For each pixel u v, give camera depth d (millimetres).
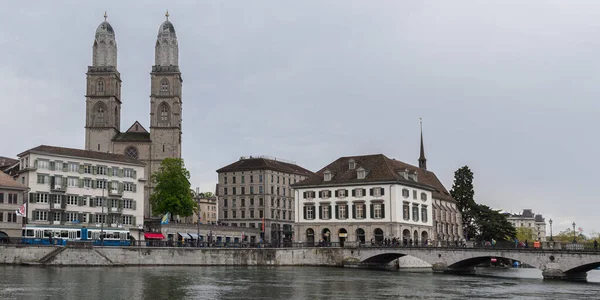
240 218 180375
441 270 98625
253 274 86938
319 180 128875
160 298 57094
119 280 72688
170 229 139625
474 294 63438
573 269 87625
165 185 141375
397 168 128500
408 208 124250
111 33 174000
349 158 131500
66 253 94250
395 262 117188
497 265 153250
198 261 104750
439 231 145000
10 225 109000
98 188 128375
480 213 161500
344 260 109250
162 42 174875
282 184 185250
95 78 169875
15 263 93375
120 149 167875
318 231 126812
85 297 56594
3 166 135875
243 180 181250
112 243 101062
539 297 61062
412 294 62812
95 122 169000
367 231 121562
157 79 172375
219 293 61750
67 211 122750
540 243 92125
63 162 123062
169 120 171125
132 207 134125
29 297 55781
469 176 167375
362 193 123062
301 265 111562
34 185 118250
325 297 59469
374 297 59844
